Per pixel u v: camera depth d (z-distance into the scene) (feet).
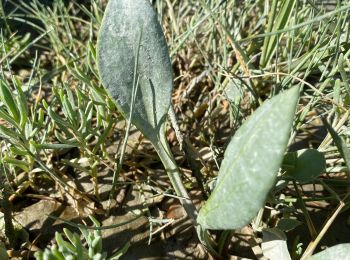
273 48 0.42
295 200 0.35
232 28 0.46
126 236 0.35
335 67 0.36
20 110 0.33
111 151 0.40
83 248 0.29
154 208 0.37
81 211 0.36
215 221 0.26
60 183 0.36
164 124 0.32
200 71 0.48
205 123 0.43
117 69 0.30
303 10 0.44
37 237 0.35
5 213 0.33
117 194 0.37
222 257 0.33
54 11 0.50
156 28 0.30
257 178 0.22
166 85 0.30
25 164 0.36
